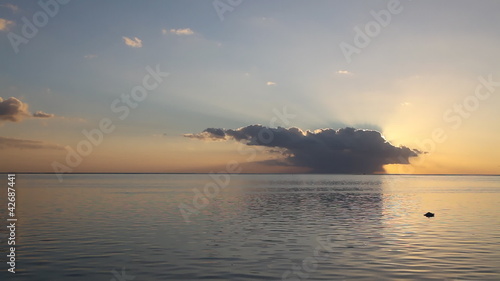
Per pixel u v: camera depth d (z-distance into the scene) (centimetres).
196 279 2206
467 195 10169
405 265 2509
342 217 5134
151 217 5000
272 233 3788
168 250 2958
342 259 2681
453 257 2720
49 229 3928
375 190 13388
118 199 8144
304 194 10738
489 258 2686
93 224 4303
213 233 3762
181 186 15788
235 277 2252
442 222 4572
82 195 9362
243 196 9712
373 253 2866
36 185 15612
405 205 7056
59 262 2567
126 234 3662
